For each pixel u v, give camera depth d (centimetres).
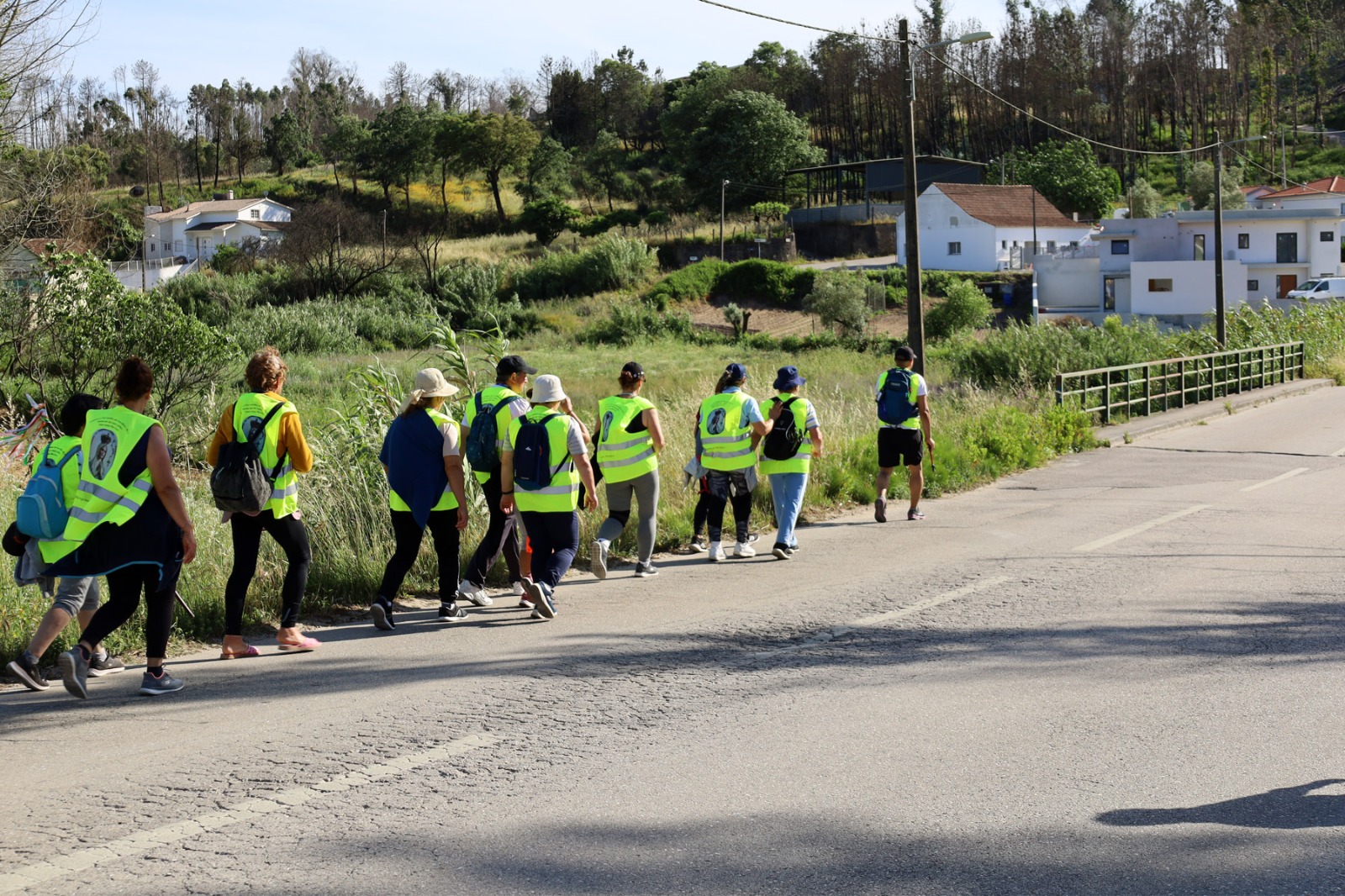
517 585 874
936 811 423
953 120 12688
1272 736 508
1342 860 380
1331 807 427
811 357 4519
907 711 548
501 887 361
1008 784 450
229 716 550
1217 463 1716
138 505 568
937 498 1409
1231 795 439
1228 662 633
